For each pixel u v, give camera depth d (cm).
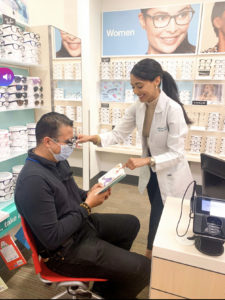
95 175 366
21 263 173
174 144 152
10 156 199
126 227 150
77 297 111
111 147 347
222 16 278
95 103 337
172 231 106
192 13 288
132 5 317
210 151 310
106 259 115
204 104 302
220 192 109
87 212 121
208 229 91
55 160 124
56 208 116
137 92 144
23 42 204
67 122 119
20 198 104
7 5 192
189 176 166
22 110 232
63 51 257
